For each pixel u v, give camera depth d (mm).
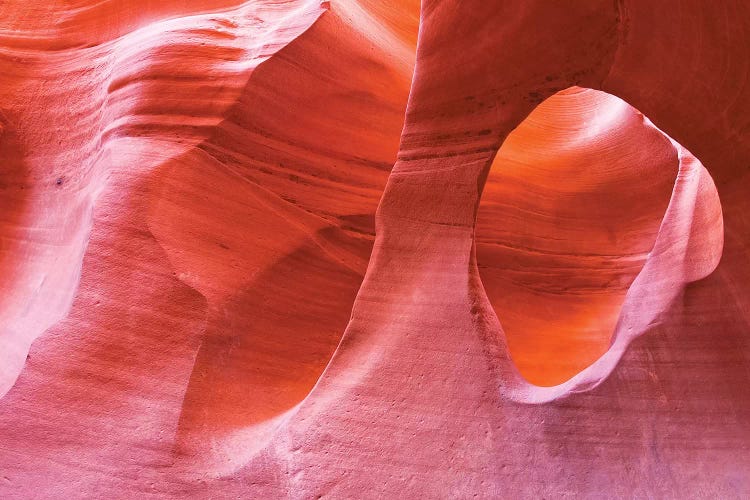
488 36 4164
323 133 5945
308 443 4055
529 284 6020
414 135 4395
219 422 4531
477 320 3961
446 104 4312
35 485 4352
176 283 4875
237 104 5633
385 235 4328
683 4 3354
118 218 5109
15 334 5402
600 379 3730
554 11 3924
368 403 4020
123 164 5418
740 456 3443
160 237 5027
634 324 3822
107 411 4508
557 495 3598
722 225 3645
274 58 5750
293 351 5121
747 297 3559
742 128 3459
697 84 3525
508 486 3660
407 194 4328
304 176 5797
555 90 3982
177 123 5652
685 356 3645
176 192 5270
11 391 4621
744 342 3555
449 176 4234
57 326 4781
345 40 6066
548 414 3738
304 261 5492
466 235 4117
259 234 5422
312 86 5918
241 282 5137
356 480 3883
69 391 4586
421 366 3992
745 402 3508
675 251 3895
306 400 4188
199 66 5875
